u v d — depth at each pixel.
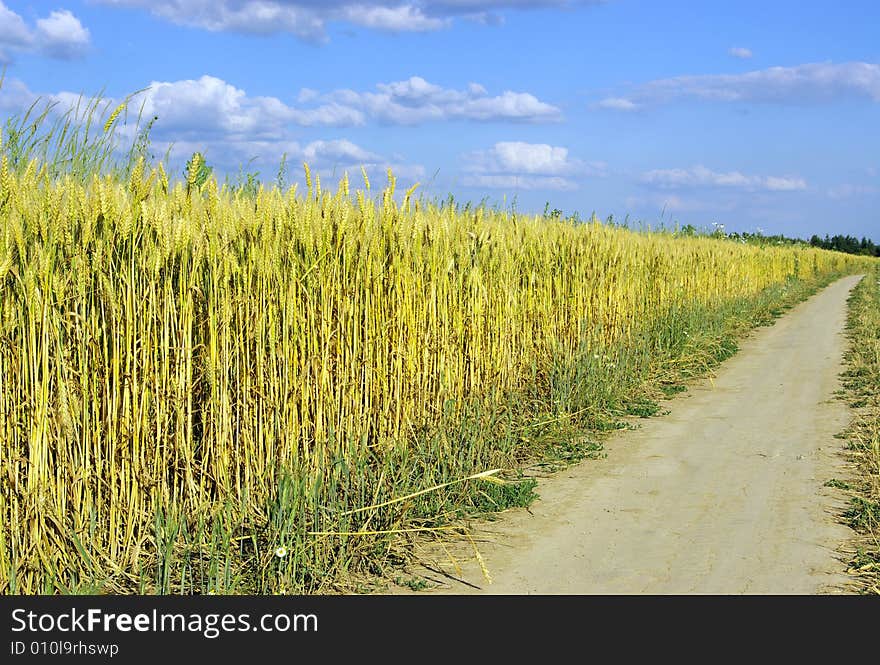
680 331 16.41
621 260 14.34
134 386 5.18
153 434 5.37
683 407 12.16
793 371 15.55
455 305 8.68
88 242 5.07
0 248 4.65
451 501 7.17
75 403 4.92
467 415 8.38
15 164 5.83
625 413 11.52
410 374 7.68
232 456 5.92
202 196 6.12
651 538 6.68
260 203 6.32
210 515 5.63
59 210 4.95
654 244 17.33
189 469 5.53
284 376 6.25
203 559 5.54
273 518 5.77
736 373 15.42
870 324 22.42
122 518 5.23
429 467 7.12
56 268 4.95
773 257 38.25
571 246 12.36
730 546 6.49
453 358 8.61
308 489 6.07
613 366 11.97
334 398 6.79
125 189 5.61
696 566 6.09
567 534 6.79
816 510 7.34
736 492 7.93
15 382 4.68
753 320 25.12
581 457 9.19
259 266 6.09
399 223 7.67
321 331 6.61
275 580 5.40
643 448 9.66
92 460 5.07
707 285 22.58
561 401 10.08
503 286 9.88
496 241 10.02
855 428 10.47
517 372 10.21
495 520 7.13
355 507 6.30
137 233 5.31
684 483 8.25
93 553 5.04
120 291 5.16
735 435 10.32
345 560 5.83
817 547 6.45
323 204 6.95
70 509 4.98
